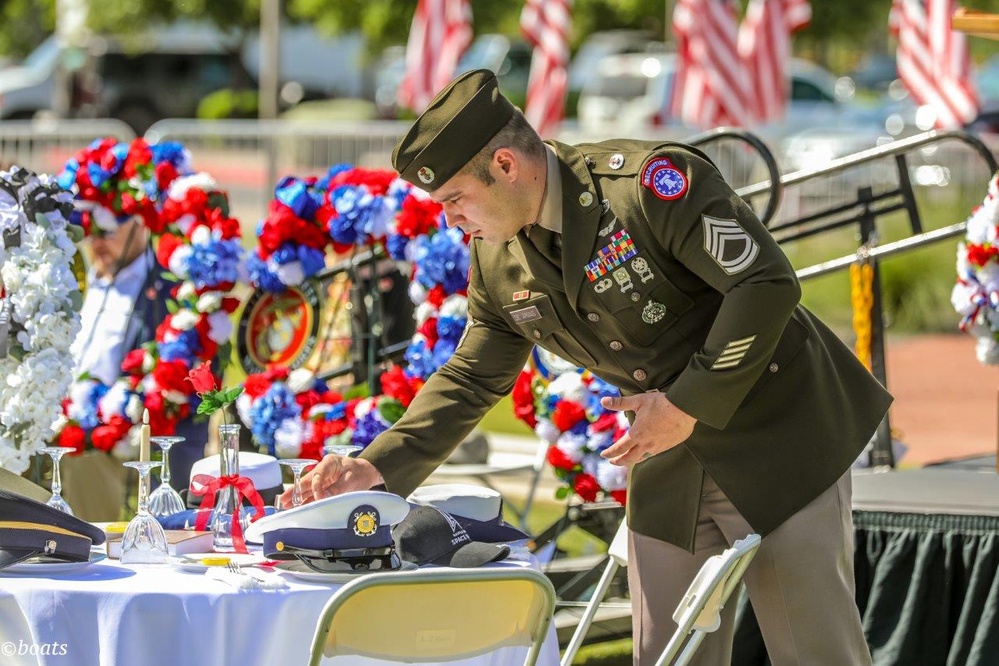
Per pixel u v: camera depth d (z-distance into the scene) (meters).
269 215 9.67
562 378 9.01
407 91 26.61
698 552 6.31
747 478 6.01
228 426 6.32
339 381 10.30
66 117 44.66
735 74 23.94
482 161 5.72
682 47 24.28
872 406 6.29
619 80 39.09
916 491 8.46
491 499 6.76
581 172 5.86
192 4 43.22
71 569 5.79
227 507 6.30
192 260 9.41
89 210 9.73
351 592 5.05
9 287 7.57
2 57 56.09
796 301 5.59
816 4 39.91
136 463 6.09
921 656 7.87
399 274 10.12
